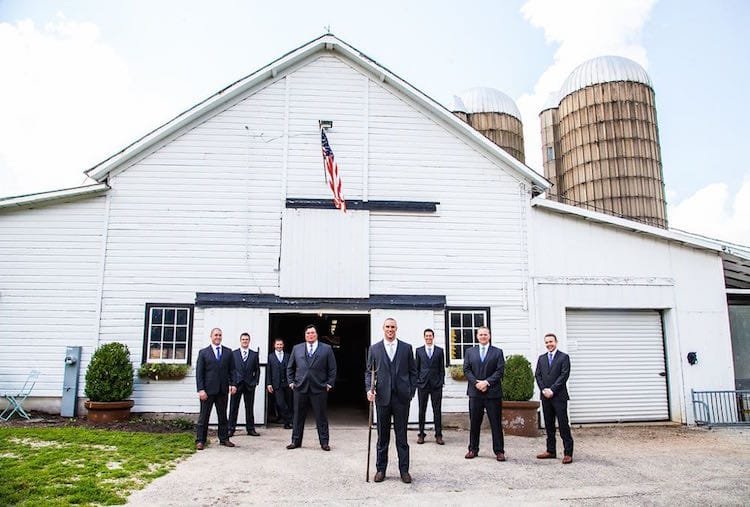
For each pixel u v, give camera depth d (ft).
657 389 45.34
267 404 41.47
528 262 44.52
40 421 37.50
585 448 34.35
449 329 43.04
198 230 42.14
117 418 37.91
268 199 43.01
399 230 43.75
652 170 94.02
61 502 20.84
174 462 28.30
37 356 39.96
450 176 44.88
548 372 30.48
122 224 41.68
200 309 41.14
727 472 28.04
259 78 43.93
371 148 44.57
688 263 46.24
